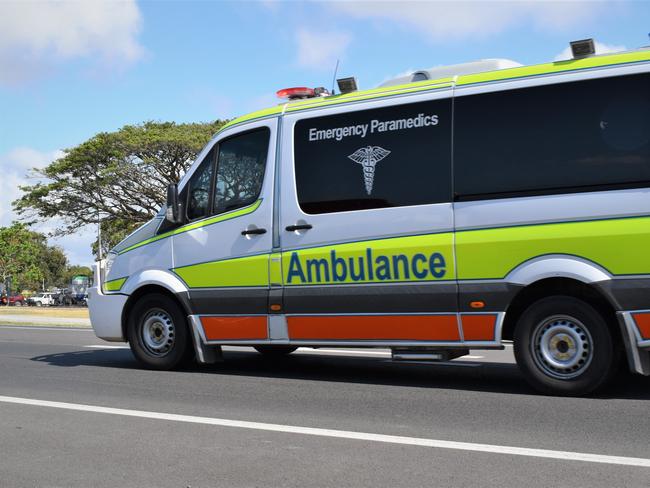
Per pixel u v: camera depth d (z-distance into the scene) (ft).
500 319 22.36
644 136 20.77
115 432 18.20
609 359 21.47
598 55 21.99
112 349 37.96
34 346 40.22
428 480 13.97
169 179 141.90
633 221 20.65
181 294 28.22
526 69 22.75
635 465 14.79
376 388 24.32
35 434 18.08
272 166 26.58
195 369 29.45
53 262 408.67
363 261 24.38
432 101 23.90
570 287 22.11
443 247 23.09
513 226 22.18
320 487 13.64
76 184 141.49
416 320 23.59
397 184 24.09
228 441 17.17
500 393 22.97
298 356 34.12
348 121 25.30
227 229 27.30
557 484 13.61
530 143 22.25
